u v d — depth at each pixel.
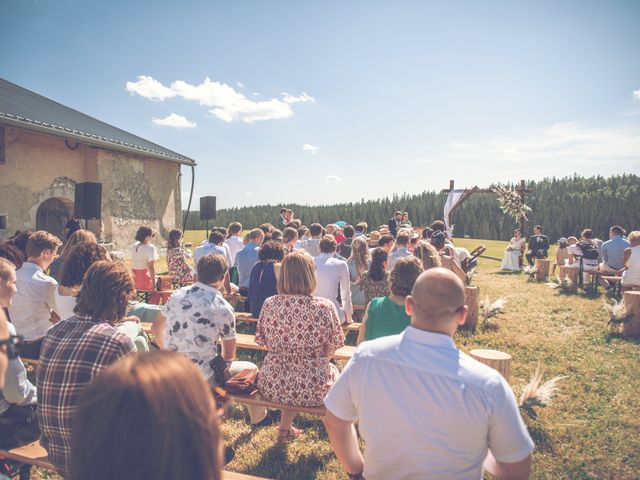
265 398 3.04
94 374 1.81
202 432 0.77
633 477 2.98
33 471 2.97
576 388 4.38
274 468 3.03
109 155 13.59
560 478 2.96
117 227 14.05
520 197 15.23
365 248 6.20
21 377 2.29
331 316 2.96
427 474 1.38
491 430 1.36
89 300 1.95
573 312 7.51
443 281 1.45
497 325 6.69
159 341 3.03
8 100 11.50
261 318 3.06
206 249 6.50
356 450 1.68
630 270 7.24
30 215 11.05
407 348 1.46
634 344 5.73
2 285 2.35
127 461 0.73
